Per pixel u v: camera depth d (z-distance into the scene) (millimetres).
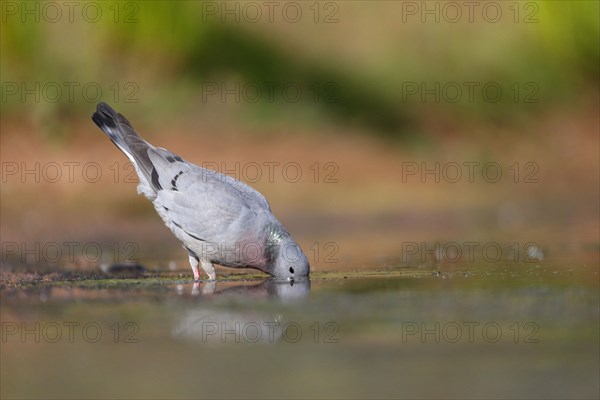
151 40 17797
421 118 19531
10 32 16562
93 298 8453
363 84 19609
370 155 17797
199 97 17875
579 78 21391
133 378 6031
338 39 20391
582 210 16359
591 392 5715
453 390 5809
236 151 16938
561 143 19891
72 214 14406
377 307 7941
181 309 7898
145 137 16859
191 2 18328
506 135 19875
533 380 5965
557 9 21516
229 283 9438
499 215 15938
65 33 17000
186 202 9547
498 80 20766
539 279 9375
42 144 15852
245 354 6578
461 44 21094
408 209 16094
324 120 18422
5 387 5918
